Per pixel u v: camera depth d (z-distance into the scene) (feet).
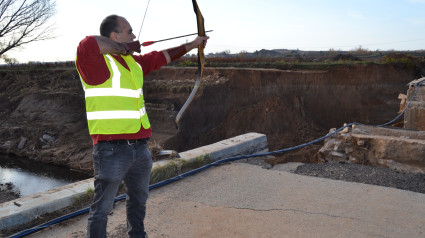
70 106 106.93
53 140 95.25
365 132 32.40
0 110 114.73
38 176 73.72
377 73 95.81
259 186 14.73
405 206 12.49
